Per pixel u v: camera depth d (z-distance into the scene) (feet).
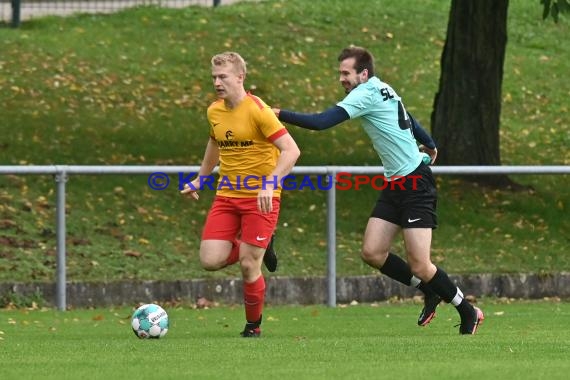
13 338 84.84
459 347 74.13
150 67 194.70
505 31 156.04
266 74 197.26
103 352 72.13
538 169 116.57
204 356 69.21
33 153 151.64
